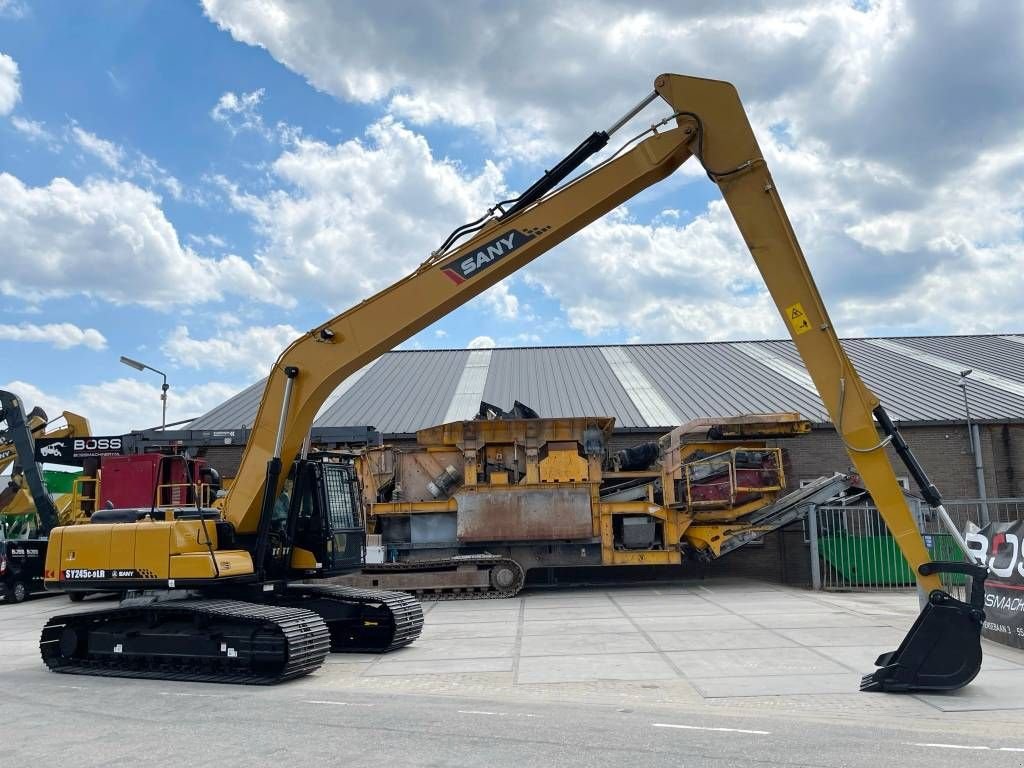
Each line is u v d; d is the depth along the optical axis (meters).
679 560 20.39
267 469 11.36
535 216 10.43
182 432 22.52
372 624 12.15
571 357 33.25
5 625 16.98
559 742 6.62
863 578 19.83
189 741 6.99
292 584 13.34
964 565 8.51
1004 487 24.02
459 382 29.66
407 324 10.91
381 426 25.41
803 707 8.00
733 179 9.55
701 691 8.84
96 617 11.24
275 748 6.66
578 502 20.39
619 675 9.83
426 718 7.69
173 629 10.89
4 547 21.34
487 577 19.45
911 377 28.50
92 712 8.42
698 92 9.69
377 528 21.36
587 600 18.59
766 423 20.08
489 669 10.47
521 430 20.83
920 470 8.89
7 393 20.53
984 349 32.31
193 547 11.00
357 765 6.06
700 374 29.67
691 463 20.22
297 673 10.06
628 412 25.52
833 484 20.23
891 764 5.82
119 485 18.59
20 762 6.42
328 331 11.21
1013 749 6.23
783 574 23.59
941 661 8.42
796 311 9.34
